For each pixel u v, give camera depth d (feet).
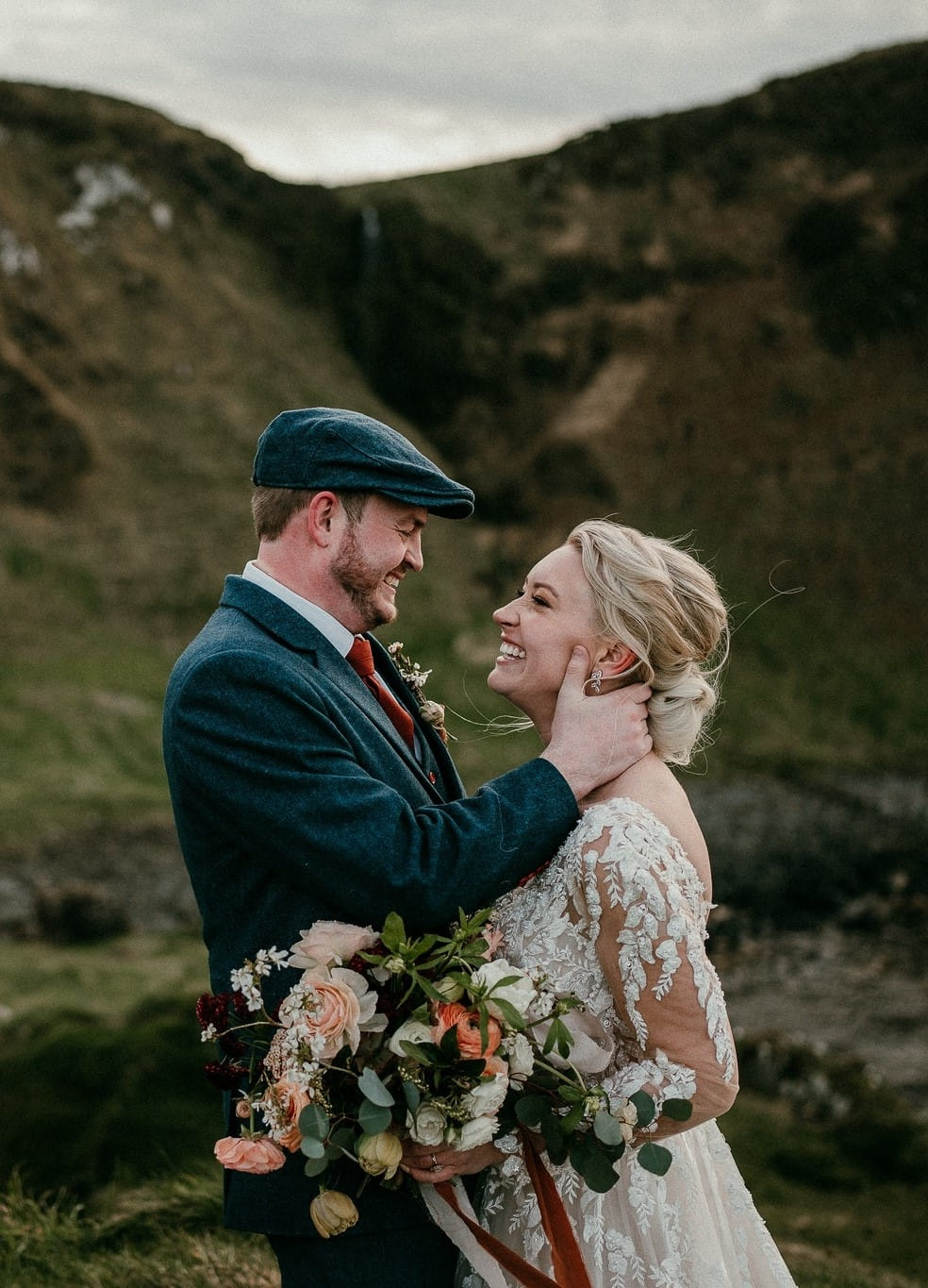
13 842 69.62
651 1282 7.60
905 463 138.82
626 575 8.23
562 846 7.89
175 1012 24.06
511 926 8.05
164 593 112.98
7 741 86.02
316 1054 6.74
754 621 125.08
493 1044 7.00
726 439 141.49
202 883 7.97
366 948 7.22
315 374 141.59
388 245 151.84
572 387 146.51
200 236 146.20
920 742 113.09
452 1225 7.49
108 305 134.62
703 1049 7.43
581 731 8.04
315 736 7.67
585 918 7.72
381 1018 7.04
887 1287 18.61
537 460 139.85
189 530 119.24
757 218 153.38
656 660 8.33
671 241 153.99
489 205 160.45
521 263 153.89
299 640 8.16
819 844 78.89
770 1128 32.91
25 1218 13.89
